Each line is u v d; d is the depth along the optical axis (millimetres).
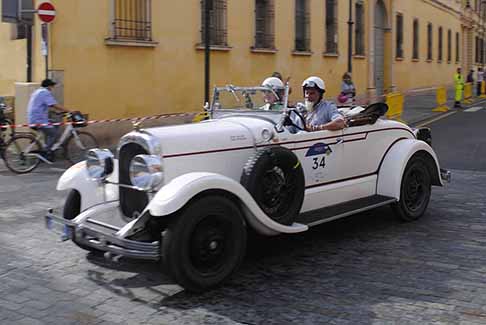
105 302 5043
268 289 5285
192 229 5012
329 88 23875
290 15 20766
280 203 5762
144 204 5430
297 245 6547
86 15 13477
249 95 6586
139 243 4957
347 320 4625
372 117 7062
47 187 9586
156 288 5336
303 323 4586
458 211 7961
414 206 7480
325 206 6613
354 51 26219
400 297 5062
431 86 39156
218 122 6035
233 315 4750
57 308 4926
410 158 7305
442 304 4902
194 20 16344
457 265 5848
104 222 5578
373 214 7848
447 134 16719
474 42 53000
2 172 10992
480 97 34531
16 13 12000
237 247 5344
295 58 21281
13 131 11656
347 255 6195
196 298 5102
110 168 5828
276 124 6090
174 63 15820
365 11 26938
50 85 11469
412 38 34719
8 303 5027
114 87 14227
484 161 12109
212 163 5562
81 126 12211
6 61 14047
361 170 7012
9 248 6473
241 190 5250
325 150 6504
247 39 18531
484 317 4641
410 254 6199
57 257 6184
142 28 14930
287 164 5754
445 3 41656
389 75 31094
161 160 5234
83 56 13477
